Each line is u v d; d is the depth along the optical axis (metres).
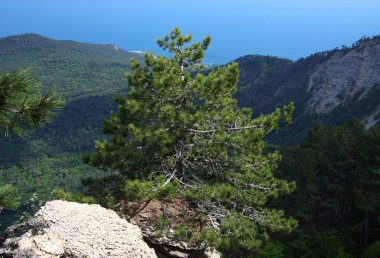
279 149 38.03
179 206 11.53
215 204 12.16
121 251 8.34
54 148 170.62
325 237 26.50
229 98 13.83
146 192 10.38
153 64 13.23
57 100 5.71
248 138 12.66
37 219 8.76
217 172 12.85
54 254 7.81
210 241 10.36
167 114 11.92
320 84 139.88
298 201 30.98
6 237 8.62
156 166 12.51
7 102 5.33
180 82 12.29
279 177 32.81
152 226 10.41
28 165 149.62
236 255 27.00
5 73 5.25
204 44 14.12
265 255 24.58
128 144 12.63
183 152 12.49
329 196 36.56
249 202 12.70
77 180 126.81
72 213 8.87
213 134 12.73
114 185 12.45
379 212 30.20
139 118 13.37
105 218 8.97
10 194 5.43
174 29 13.94
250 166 13.05
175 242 10.44
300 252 26.30
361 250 31.30
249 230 11.32
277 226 12.31
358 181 32.00
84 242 8.27
